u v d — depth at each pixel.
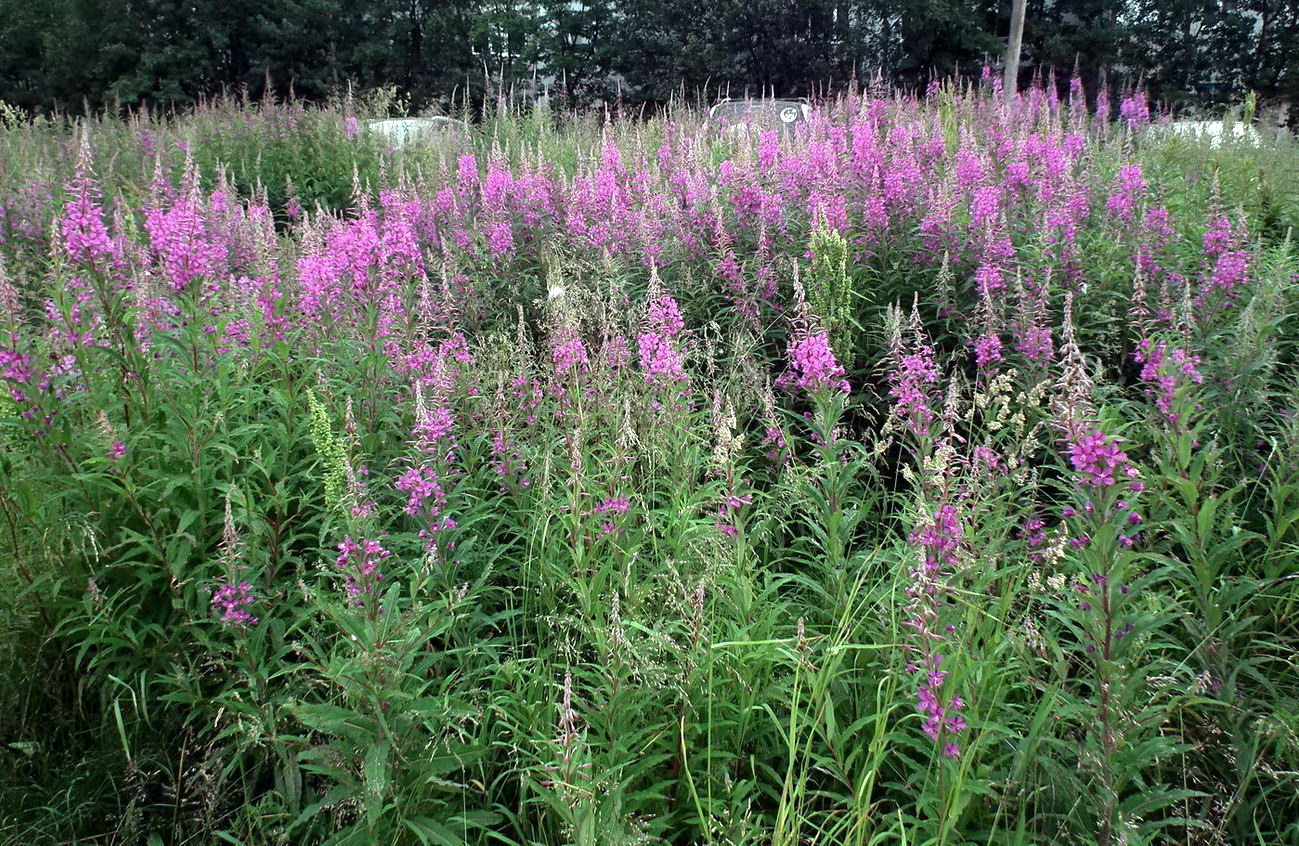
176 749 3.80
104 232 4.17
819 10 35.88
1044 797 3.08
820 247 5.61
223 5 39.31
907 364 4.11
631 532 4.17
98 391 4.14
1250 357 4.45
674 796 3.27
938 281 5.65
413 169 12.64
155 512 4.00
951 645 2.97
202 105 18.41
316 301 5.10
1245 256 5.39
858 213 6.95
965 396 5.13
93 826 3.63
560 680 3.72
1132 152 10.13
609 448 4.41
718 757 3.36
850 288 5.77
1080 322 5.58
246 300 5.07
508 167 9.77
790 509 4.43
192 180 7.03
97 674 3.77
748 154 7.57
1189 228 6.89
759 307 6.06
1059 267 5.92
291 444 4.36
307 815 2.88
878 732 2.93
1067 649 3.38
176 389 4.19
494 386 4.86
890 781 3.33
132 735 3.82
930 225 6.24
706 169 8.67
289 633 3.86
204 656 3.75
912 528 3.66
